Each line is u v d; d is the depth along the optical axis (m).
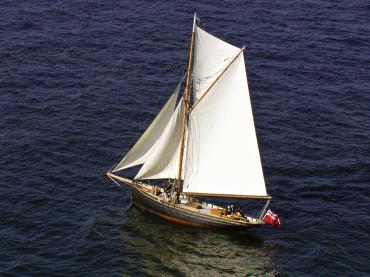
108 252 102.31
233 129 106.75
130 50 177.88
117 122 142.75
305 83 164.12
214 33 189.12
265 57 176.75
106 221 109.94
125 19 197.38
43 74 162.25
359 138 140.25
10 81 157.75
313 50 181.75
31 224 108.12
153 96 154.88
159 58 174.00
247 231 109.12
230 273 99.06
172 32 189.75
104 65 169.00
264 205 117.00
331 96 157.88
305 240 106.88
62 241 104.31
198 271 99.31
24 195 115.69
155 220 111.38
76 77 161.88
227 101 105.69
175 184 113.12
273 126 143.75
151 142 110.56
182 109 108.12
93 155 129.88
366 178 125.88
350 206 117.00
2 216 109.69
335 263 101.44
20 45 176.38
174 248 104.38
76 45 178.88
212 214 108.69
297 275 98.88
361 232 109.31
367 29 195.88
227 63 103.94
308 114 149.38
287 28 194.88
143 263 100.44
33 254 100.69
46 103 148.62
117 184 115.06
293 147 136.00
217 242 106.19
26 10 199.25
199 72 106.69
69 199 115.69
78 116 143.88
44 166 125.00
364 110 152.12
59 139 134.25
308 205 117.12
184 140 110.06
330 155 133.62
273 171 127.31
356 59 177.75
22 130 136.88
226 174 109.31
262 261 101.69
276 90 160.00
